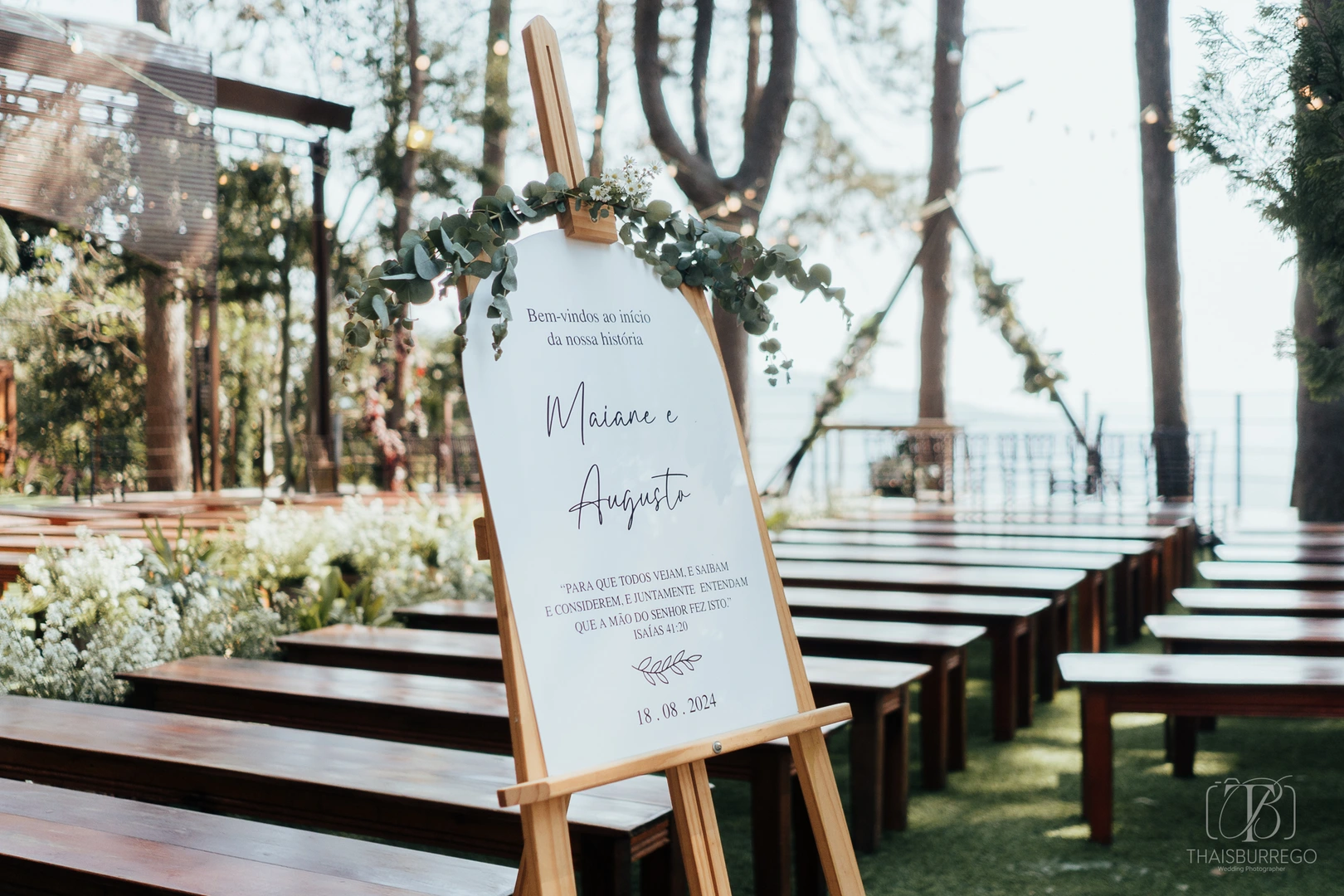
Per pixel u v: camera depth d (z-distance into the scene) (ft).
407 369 42.29
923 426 33.81
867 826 10.31
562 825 5.28
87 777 8.63
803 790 6.35
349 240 46.91
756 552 6.66
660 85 27.68
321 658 13.06
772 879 8.55
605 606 5.86
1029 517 27.61
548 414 5.98
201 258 29.07
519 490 5.73
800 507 29.99
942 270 38.55
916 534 24.00
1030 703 15.39
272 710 10.70
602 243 6.55
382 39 45.57
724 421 6.80
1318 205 14.40
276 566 16.84
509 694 5.39
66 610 12.66
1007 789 12.30
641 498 6.24
